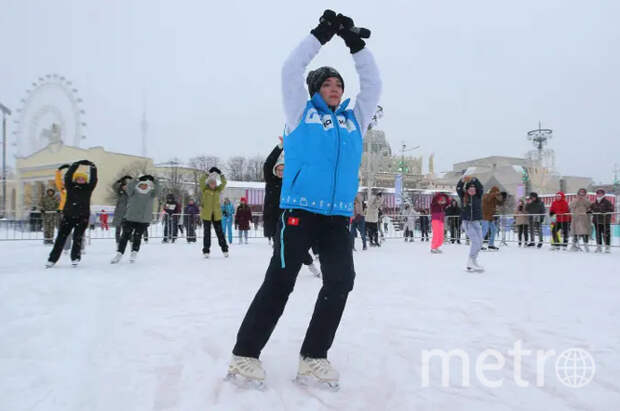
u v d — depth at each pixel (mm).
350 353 2572
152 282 5238
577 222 11273
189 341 2762
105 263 7395
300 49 2062
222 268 6809
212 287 4914
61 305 3809
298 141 2084
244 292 4594
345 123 2242
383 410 1805
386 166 64375
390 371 2275
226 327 3117
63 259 8023
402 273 6379
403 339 2869
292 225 2059
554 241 12633
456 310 3766
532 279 5750
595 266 7418
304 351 2111
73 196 6648
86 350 2562
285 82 2059
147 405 1817
